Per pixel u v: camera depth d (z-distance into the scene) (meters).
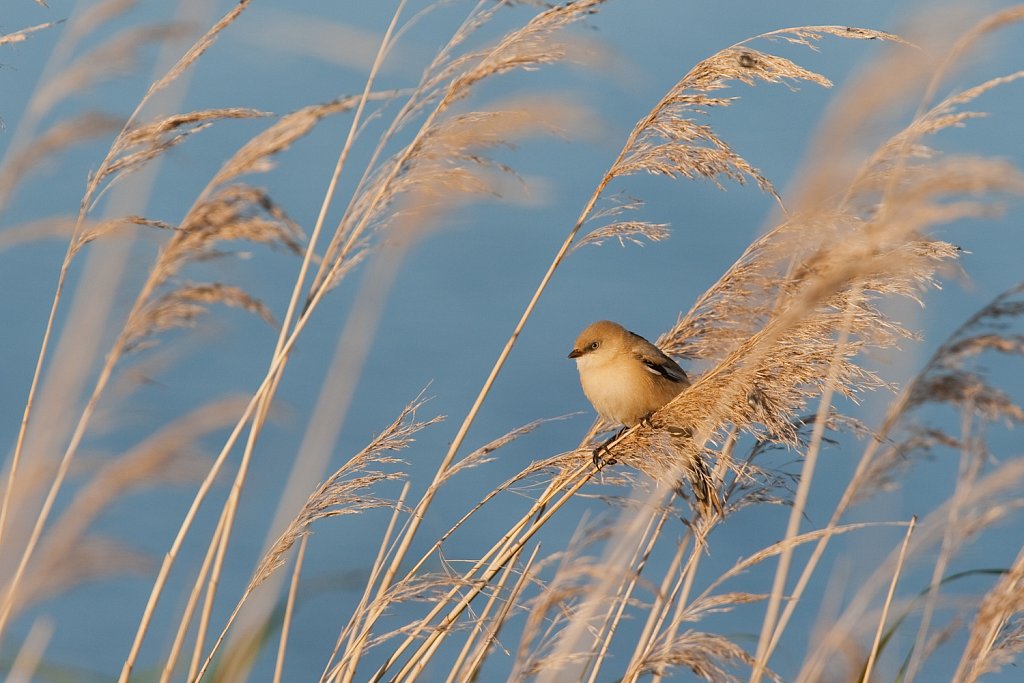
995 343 9.50
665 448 9.61
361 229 9.66
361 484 9.59
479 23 9.93
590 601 8.22
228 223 9.28
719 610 8.73
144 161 9.57
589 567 8.19
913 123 8.70
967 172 7.73
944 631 10.02
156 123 9.44
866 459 10.03
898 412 9.77
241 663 9.66
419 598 9.38
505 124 9.67
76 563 8.57
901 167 8.47
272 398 9.48
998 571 10.12
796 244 9.73
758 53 9.76
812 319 9.27
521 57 9.64
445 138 9.66
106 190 9.62
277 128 9.42
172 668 9.05
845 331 9.29
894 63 8.98
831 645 9.74
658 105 10.18
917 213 7.85
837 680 9.84
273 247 9.49
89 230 9.54
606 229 10.25
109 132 9.95
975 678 9.19
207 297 9.35
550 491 9.91
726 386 9.51
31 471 9.29
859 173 9.26
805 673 9.76
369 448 9.76
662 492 9.55
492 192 9.92
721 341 10.95
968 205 7.78
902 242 9.16
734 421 9.53
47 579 8.51
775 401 9.41
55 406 10.08
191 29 10.36
